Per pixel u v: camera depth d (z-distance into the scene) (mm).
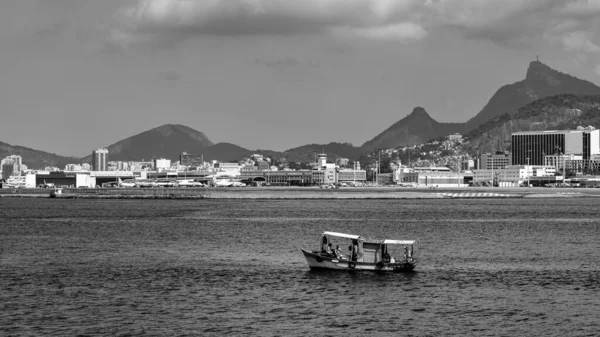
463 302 104562
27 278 123812
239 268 134000
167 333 87750
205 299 105812
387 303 103562
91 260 146125
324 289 112938
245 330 89062
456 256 153250
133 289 113438
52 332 88188
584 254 157375
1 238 191125
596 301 105562
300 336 86750
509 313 98062
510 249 166500
